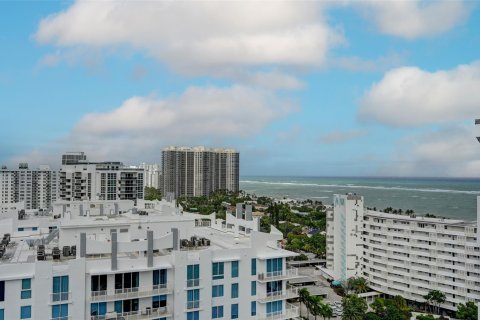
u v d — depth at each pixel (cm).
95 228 7738
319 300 12638
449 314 14138
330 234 17712
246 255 7244
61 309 5941
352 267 16575
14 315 5738
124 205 12912
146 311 6431
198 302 6731
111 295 6200
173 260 6650
